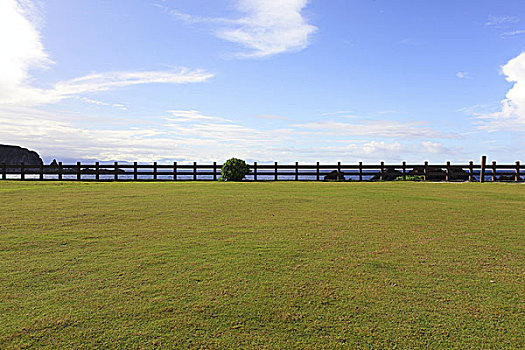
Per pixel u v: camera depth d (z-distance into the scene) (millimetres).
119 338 2594
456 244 5191
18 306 3092
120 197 10625
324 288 3477
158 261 4324
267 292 3375
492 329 2740
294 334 2652
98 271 3969
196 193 11852
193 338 2594
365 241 5340
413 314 2961
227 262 4285
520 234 5859
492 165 21516
